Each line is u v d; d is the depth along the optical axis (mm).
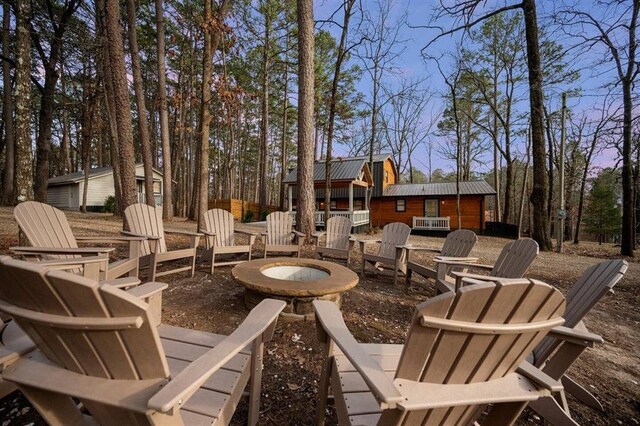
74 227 7527
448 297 750
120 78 4957
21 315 811
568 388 1815
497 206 19219
